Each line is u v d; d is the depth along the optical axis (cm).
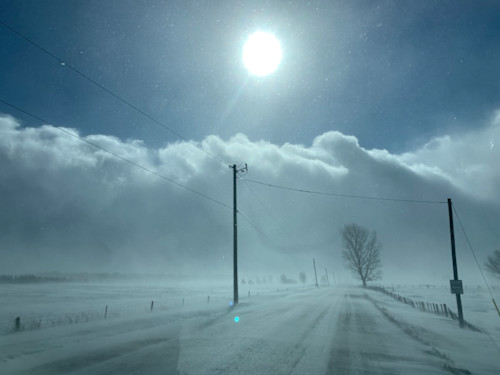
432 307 2906
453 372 788
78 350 962
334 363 855
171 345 1047
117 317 1888
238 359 864
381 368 815
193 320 1753
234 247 3061
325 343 1139
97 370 743
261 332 1347
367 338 1270
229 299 3712
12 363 803
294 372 756
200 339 1168
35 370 743
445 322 1939
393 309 2723
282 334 1308
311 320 1819
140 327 1480
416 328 1548
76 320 1680
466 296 4794
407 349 1063
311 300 3625
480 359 983
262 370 764
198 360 845
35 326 1483
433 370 802
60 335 1245
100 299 3731
